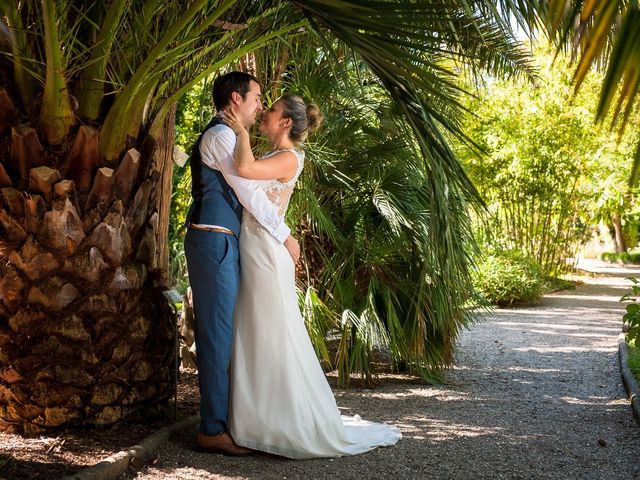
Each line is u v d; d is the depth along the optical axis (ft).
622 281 49.44
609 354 22.08
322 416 11.60
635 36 6.19
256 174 11.64
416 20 8.59
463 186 10.32
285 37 14.44
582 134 43.14
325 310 17.35
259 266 11.69
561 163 44.06
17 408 11.96
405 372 19.36
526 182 43.96
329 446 11.54
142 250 12.42
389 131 17.70
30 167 11.40
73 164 11.57
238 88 11.99
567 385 17.74
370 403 15.75
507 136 43.06
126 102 11.34
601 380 18.30
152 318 12.59
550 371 19.57
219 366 11.58
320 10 8.64
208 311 11.63
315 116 12.45
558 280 47.06
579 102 42.60
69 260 11.71
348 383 17.61
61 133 11.43
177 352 13.25
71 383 11.91
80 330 11.84
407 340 17.66
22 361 11.78
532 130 43.09
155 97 12.51
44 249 11.59
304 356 11.80
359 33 8.73
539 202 46.09
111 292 12.01
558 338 25.36
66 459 10.77
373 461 11.43
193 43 12.37
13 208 11.52
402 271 18.24
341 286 17.69
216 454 11.59
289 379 11.45
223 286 11.63
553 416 14.57
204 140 11.91
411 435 13.05
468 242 18.13
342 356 17.44
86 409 12.08
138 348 12.42
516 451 12.01
